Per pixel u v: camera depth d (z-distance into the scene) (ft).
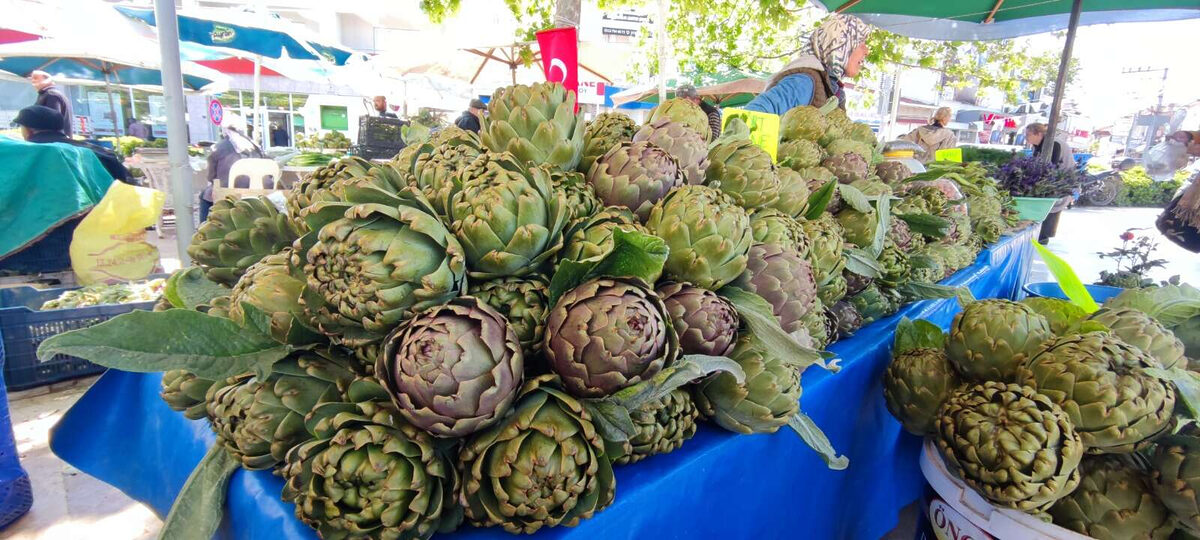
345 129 67.97
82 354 3.79
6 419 9.71
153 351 4.03
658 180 5.57
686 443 5.44
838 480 7.63
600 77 35.22
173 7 14.71
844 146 10.98
